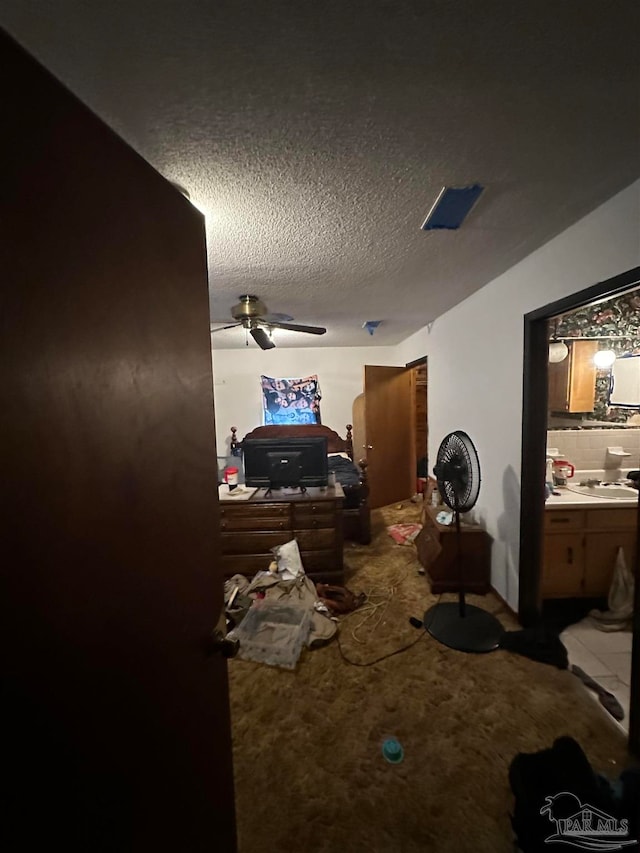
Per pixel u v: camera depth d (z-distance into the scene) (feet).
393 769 4.63
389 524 13.48
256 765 4.74
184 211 2.68
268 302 9.25
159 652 2.29
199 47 2.46
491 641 6.79
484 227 5.36
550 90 2.90
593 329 8.98
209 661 2.97
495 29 2.39
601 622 7.23
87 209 1.75
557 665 6.23
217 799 3.04
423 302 9.52
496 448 7.97
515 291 6.95
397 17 2.29
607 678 5.95
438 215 4.94
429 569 8.96
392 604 8.32
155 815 2.20
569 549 7.55
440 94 2.92
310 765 4.71
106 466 1.86
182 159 3.71
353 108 3.06
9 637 1.33
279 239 5.57
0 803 1.28
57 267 1.57
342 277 7.37
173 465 2.49
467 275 7.45
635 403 8.66
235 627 7.19
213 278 7.36
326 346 17.58
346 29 2.36
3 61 1.33
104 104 2.95
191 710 2.67
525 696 5.65
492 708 5.45
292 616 7.34
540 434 6.77
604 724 5.14
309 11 2.23
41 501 1.47
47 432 1.51
